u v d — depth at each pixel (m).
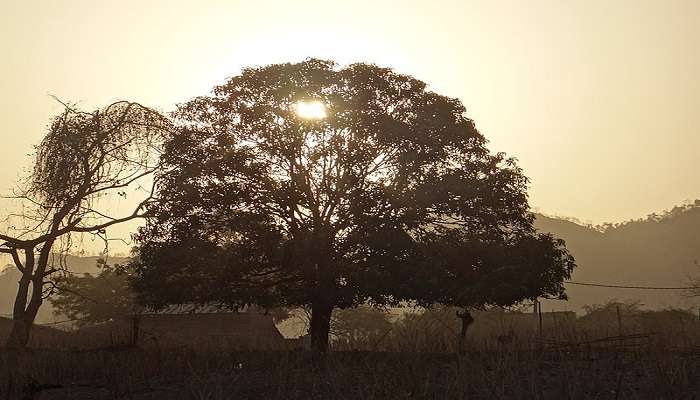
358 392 9.16
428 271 23.83
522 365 9.65
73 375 13.62
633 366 10.19
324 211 26.25
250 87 27.36
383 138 25.69
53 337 29.03
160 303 26.80
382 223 24.59
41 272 26.95
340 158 25.91
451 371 9.97
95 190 26.27
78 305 55.84
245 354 14.90
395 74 27.91
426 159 26.38
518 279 25.44
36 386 12.08
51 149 25.47
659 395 8.30
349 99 26.12
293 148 26.56
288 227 26.45
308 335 32.19
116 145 26.11
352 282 24.34
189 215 25.92
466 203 26.30
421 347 11.76
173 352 15.55
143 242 27.06
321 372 11.32
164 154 26.66
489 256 25.55
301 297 25.38
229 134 27.17
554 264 27.39
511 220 27.50
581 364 10.20
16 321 25.98
